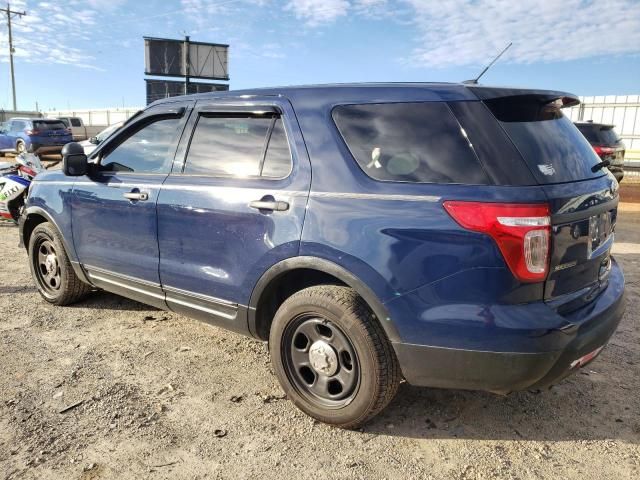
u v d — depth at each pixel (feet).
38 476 8.20
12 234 26.32
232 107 11.12
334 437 9.36
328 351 9.41
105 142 13.84
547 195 7.93
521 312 7.91
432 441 9.29
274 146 10.27
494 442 9.29
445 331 8.18
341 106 9.62
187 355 12.49
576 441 9.32
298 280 10.39
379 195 8.71
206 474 8.36
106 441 9.11
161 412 10.05
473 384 8.36
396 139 8.92
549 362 7.95
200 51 90.22
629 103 62.39
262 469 8.50
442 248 8.11
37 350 12.59
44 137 73.20
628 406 10.43
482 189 7.98
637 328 14.32
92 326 14.12
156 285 12.19
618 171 41.11
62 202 14.34
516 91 8.90
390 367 8.87
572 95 9.82
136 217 12.31
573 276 8.66
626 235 28.68
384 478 8.32
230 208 10.41
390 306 8.53
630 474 8.43
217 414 10.03
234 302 10.60
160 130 12.63
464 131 8.38
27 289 17.16
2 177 25.43
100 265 13.60
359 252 8.70
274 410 10.19
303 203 9.43
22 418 9.71
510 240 7.73
